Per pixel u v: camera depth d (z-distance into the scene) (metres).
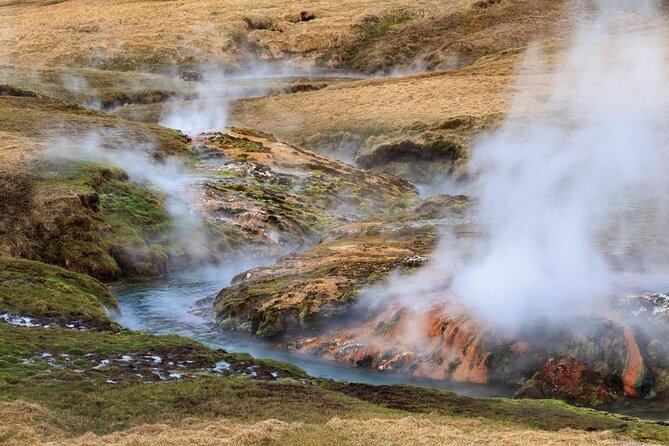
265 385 21.08
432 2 125.94
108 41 107.88
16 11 134.88
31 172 44.25
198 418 17.98
